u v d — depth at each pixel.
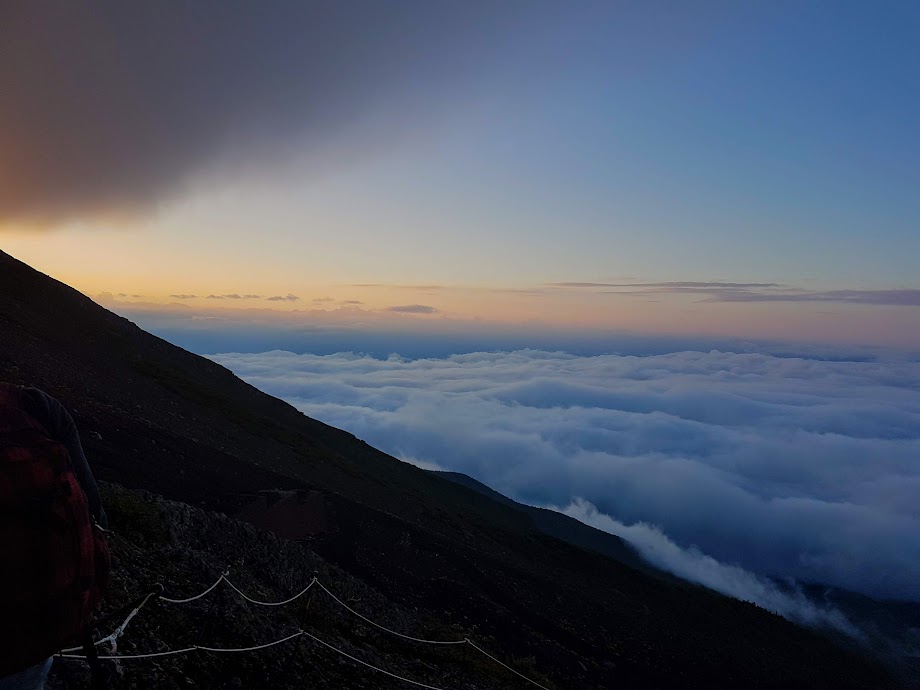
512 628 26.03
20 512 2.07
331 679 8.27
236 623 8.08
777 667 44.25
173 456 26.61
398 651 13.97
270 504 25.08
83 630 2.34
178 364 65.94
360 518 30.62
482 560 34.47
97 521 2.65
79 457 2.62
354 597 17.31
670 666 33.38
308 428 69.62
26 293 56.88
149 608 7.26
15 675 2.19
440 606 24.97
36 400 2.45
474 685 13.81
